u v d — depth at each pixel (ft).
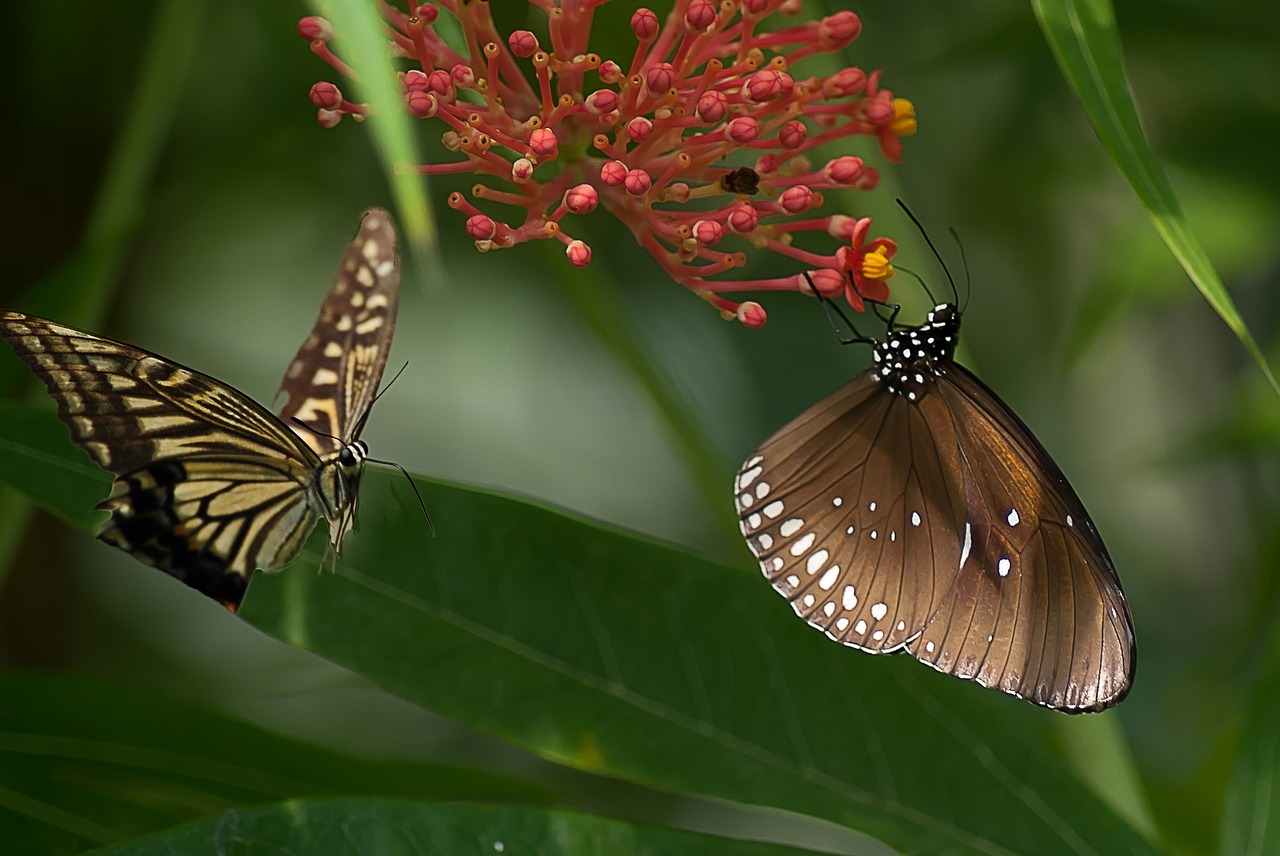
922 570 2.61
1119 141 2.48
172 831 2.48
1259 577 3.00
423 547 2.57
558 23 2.49
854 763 2.60
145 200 3.01
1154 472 3.07
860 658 2.61
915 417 2.62
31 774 2.62
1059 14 2.49
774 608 2.61
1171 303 2.96
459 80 2.49
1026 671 2.61
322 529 2.57
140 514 2.52
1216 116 2.99
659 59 2.50
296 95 3.03
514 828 2.52
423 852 2.50
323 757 2.64
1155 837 2.71
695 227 2.49
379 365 2.56
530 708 2.57
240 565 2.54
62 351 2.50
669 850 2.53
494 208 2.93
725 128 2.49
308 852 2.49
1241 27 2.96
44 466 2.54
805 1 2.67
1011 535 2.61
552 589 2.59
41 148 3.05
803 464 2.62
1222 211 2.95
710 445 2.86
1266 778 2.62
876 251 2.51
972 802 2.60
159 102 2.78
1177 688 3.05
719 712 2.59
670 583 2.60
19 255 3.05
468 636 2.57
